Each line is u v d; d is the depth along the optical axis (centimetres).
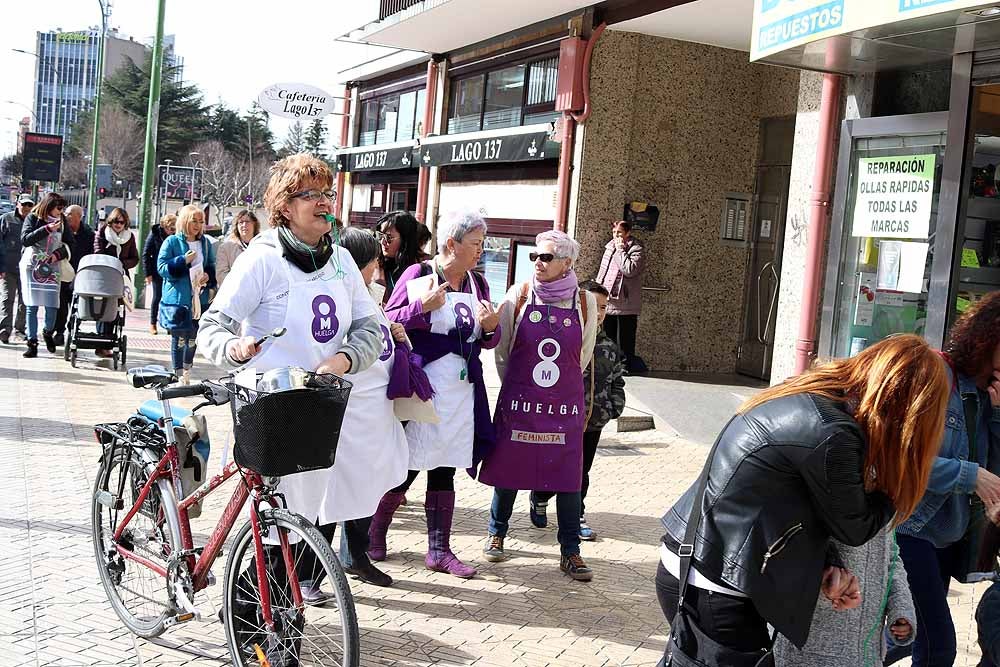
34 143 3547
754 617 273
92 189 3966
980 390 348
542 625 452
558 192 1187
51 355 1209
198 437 405
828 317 805
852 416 266
